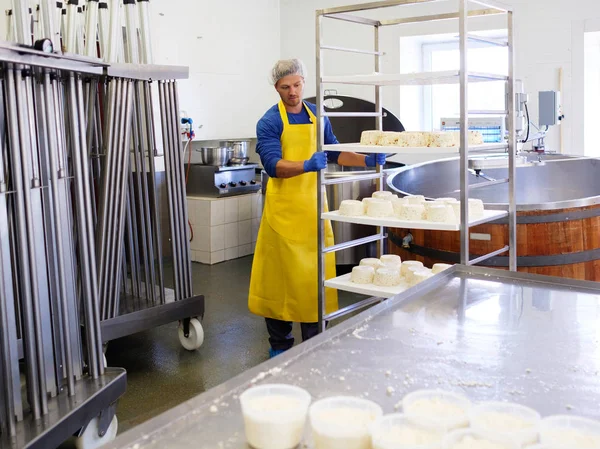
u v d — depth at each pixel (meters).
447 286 2.13
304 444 1.17
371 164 3.68
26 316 2.22
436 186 5.69
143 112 4.18
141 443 1.14
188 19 6.14
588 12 5.71
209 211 6.02
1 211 2.16
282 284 3.58
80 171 2.52
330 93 6.99
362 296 5.04
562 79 5.90
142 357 3.85
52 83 2.42
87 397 2.43
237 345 4.02
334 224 5.60
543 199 5.37
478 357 1.53
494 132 5.74
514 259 3.21
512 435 1.09
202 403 1.28
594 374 1.43
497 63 6.45
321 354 1.54
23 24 2.30
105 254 3.33
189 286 3.84
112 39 3.25
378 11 6.62
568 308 1.89
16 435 2.14
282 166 3.36
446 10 6.30
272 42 7.13
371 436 1.08
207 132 6.49
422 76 2.87
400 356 1.53
